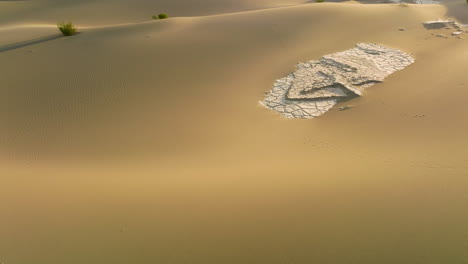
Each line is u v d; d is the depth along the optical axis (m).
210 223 4.89
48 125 9.23
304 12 17.16
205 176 6.43
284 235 4.48
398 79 10.98
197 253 4.32
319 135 8.25
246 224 4.79
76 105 10.16
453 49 12.91
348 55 13.00
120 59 12.98
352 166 6.35
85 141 8.45
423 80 10.51
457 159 6.07
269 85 11.44
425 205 4.79
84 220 5.15
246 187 5.83
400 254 3.95
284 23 16.14
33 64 12.76
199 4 31.30
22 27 19.83
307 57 13.12
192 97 10.63
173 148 7.96
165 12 29.58
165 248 4.45
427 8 18.42
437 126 7.64
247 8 31.11
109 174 6.79
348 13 16.98
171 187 6.05
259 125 9.09
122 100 10.44
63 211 5.41
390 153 6.75
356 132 8.12
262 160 7.11
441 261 3.79
